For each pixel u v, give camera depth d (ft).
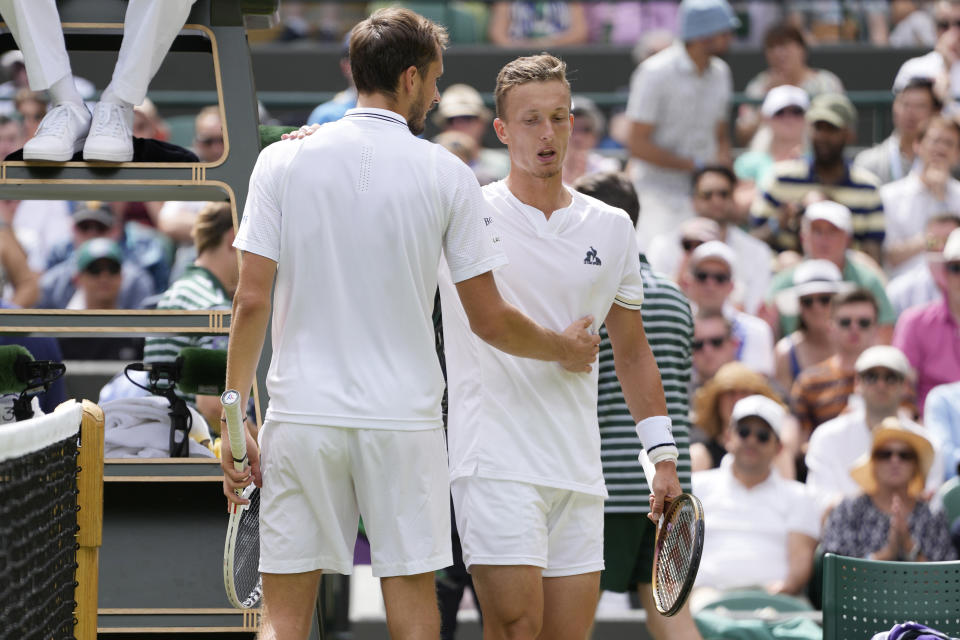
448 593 52.80
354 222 34.04
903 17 113.60
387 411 33.68
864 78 108.58
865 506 62.34
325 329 34.06
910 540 61.77
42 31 42.16
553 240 38.73
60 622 32.89
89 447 34.53
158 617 40.19
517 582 37.93
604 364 47.67
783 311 80.79
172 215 88.69
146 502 42.60
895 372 67.41
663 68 88.94
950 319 75.87
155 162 42.01
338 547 34.37
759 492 64.18
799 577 62.80
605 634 66.03
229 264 58.85
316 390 33.68
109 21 42.98
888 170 91.45
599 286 39.09
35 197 44.09
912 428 62.64
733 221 84.07
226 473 34.42
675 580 37.70
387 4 118.11
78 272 81.05
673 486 39.58
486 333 35.60
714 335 73.10
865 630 44.70
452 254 35.04
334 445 33.63
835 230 79.46
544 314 38.83
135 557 41.14
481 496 38.27
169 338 55.52
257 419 40.81
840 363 72.84
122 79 41.98
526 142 38.09
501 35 114.52
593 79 109.81
